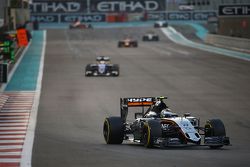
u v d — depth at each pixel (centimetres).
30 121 9988
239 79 16325
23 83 15950
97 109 11431
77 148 7156
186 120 6756
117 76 17488
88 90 14375
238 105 11744
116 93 13750
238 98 12731
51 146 7462
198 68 19625
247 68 19375
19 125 9550
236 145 7369
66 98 13012
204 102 12188
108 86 15112
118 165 5700
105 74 17612
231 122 9788
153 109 7294
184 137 6538
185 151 6494
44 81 16400
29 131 8919
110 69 17612
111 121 7369
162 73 18188
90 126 9519
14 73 18650
